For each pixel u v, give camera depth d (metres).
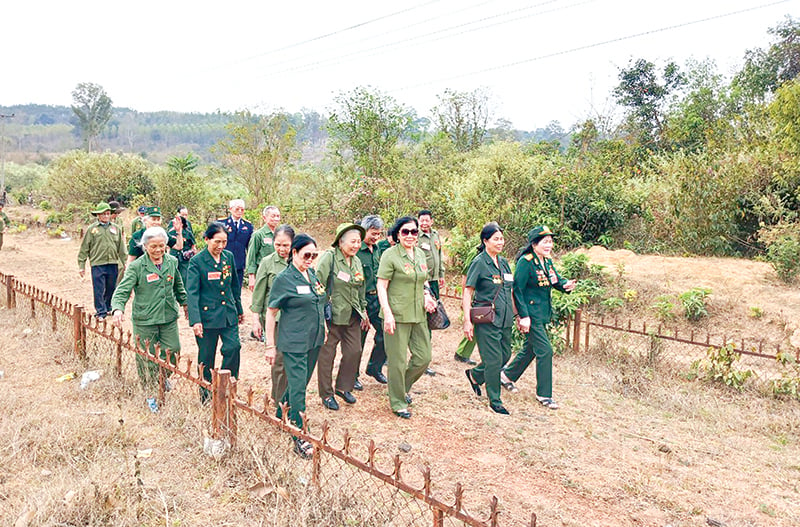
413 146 22.92
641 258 12.86
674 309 10.31
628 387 7.07
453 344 9.08
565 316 8.66
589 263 12.41
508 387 6.98
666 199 14.32
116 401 5.68
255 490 4.09
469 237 14.20
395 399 5.98
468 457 5.07
